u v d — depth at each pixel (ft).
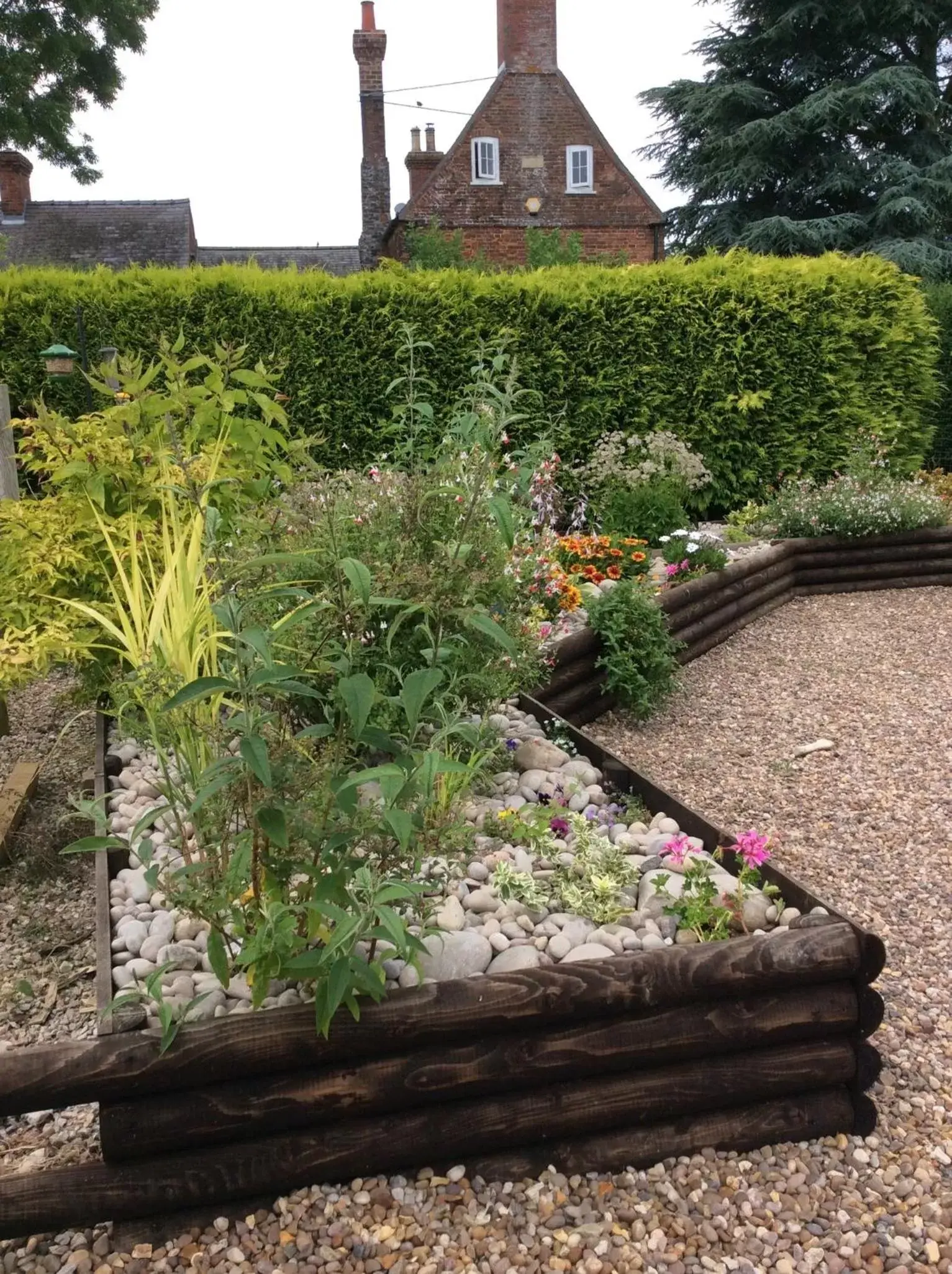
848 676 16.48
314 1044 5.57
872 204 58.54
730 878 7.42
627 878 7.54
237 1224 5.69
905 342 28.45
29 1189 5.46
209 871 5.96
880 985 7.99
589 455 26.30
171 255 59.88
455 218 53.93
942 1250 5.57
